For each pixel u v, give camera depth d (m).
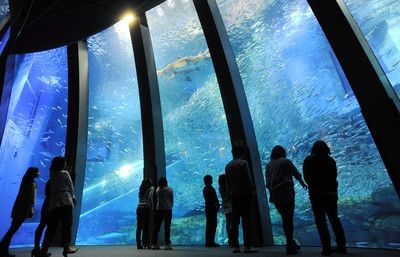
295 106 8.35
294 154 8.06
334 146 7.32
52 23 8.08
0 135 8.98
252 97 9.11
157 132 8.90
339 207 6.70
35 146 13.97
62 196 4.28
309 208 7.45
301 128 8.10
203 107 10.73
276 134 8.47
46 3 6.61
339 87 7.78
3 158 11.46
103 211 11.65
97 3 7.70
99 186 12.06
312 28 8.70
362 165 6.78
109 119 12.36
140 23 9.50
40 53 12.66
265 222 6.63
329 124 7.59
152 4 9.14
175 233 9.58
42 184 14.03
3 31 8.80
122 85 12.26
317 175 4.25
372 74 4.77
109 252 5.68
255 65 9.41
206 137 10.42
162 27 11.84
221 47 7.72
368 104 4.75
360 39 5.06
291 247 4.45
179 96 11.20
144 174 8.55
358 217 6.48
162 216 6.37
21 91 12.32
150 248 6.72
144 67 9.22
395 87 7.00
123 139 12.20
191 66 11.30
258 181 6.89
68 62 9.77
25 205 5.21
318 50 8.47
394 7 7.15
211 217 7.16
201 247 6.97
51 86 13.63
